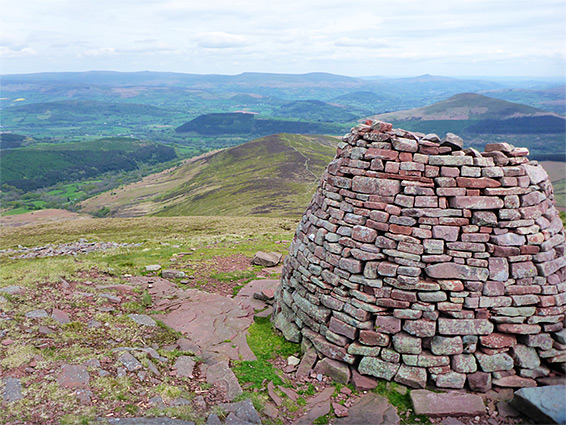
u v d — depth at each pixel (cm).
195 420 256
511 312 288
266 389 299
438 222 296
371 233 308
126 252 780
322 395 293
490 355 288
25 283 447
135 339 352
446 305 290
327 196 344
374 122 323
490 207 293
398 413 275
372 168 314
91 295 438
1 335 331
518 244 290
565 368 285
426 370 293
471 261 291
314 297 332
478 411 269
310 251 347
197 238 1009
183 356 329
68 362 300
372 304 303
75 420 245
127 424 245
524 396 258
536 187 302
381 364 297
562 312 291
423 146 306
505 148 308
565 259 300
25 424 240
